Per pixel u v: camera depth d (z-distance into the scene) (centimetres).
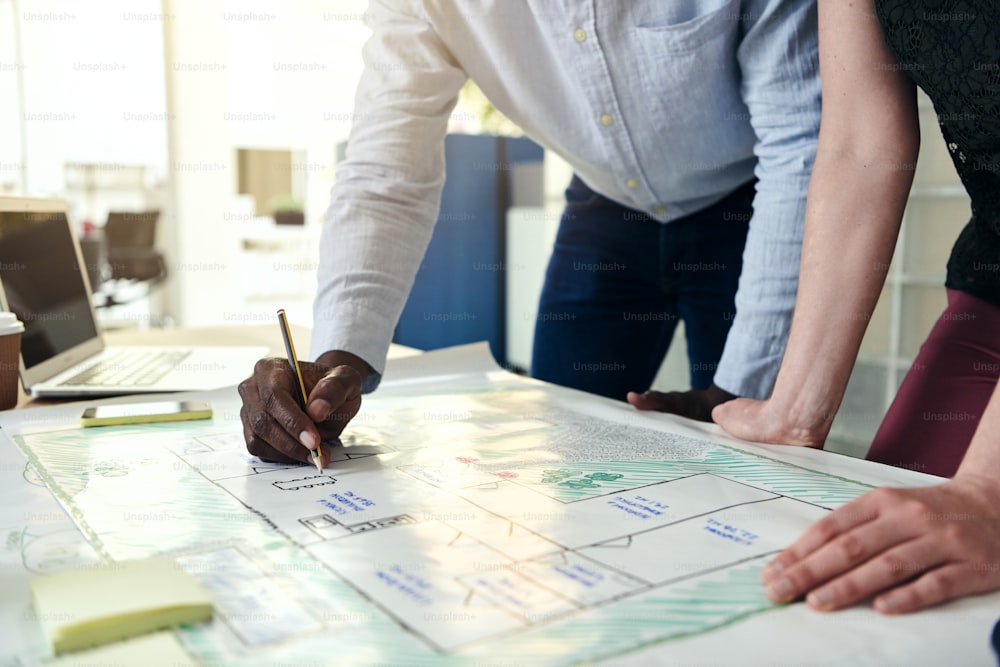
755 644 39
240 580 46
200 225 516
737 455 73
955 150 81
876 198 75
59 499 62
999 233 82
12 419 89
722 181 122
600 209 138
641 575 47
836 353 76
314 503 60
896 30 73
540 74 106
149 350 135
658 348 147
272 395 71
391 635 40
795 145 90
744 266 95
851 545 45
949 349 88
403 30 100
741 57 94
